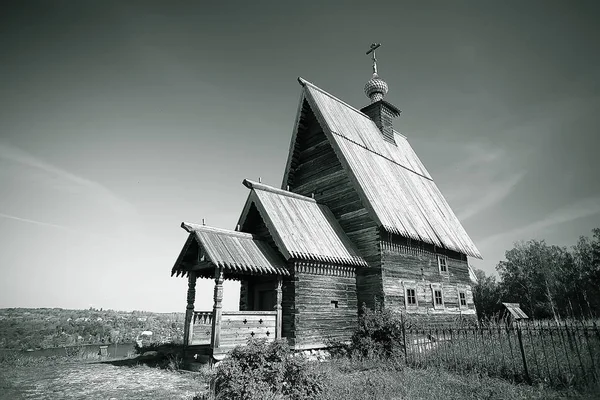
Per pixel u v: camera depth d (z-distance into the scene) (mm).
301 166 24531
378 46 33281
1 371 14281
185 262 15516
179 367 14352
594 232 49531
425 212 24531
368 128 27688
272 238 17281
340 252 18344
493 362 12133
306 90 24422
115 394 10219
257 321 14492
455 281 24938
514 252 60562
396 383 10719
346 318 17719
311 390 9383
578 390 9711
